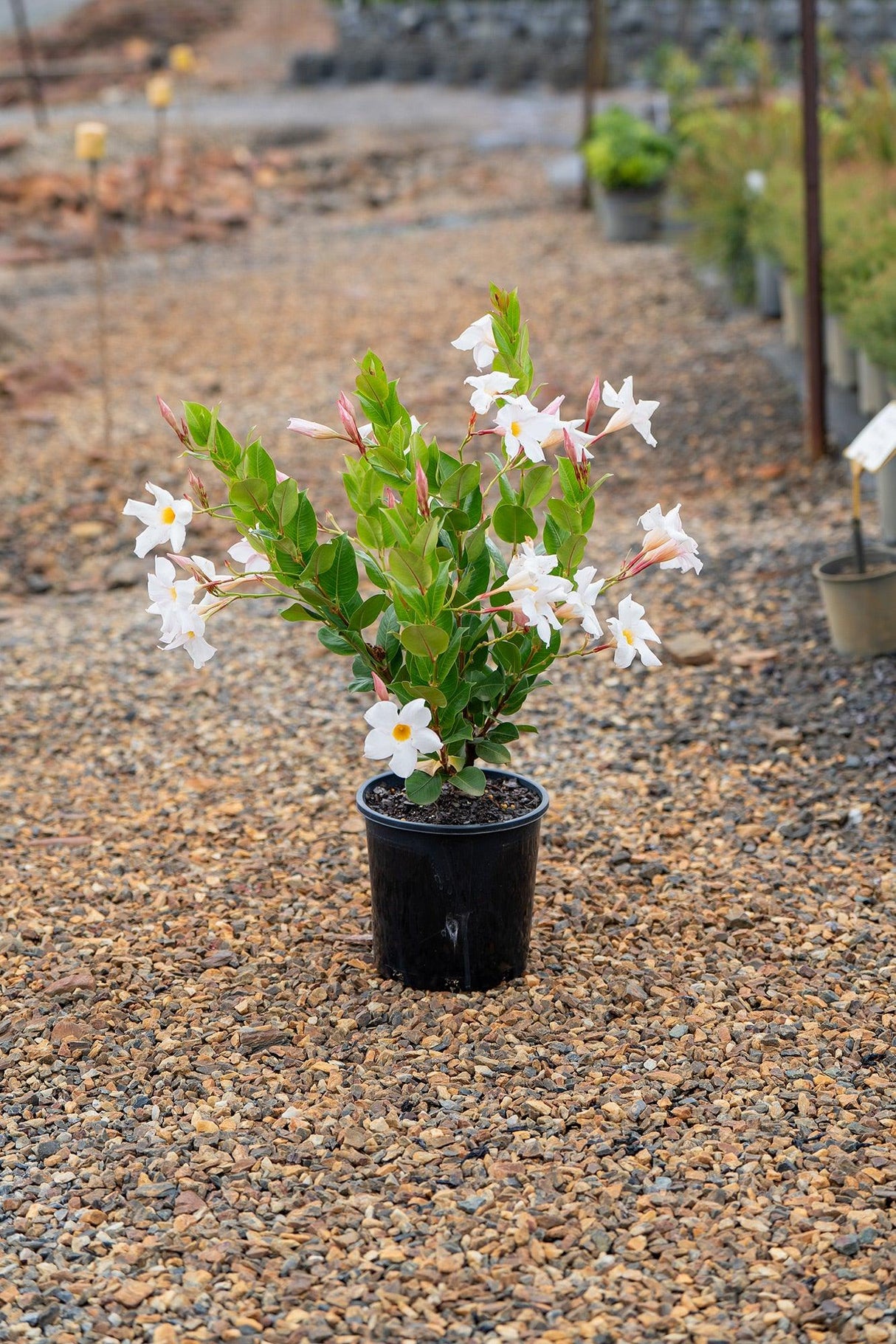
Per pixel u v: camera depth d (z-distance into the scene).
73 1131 2.54
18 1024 2.86
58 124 16.86
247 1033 2.79
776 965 3.07
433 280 10.60
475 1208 2.32
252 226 13.41
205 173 14.86
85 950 3.14
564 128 17.36
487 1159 2.45
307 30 27.02
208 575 2.69
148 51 24.39
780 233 7.77
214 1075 2.69
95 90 21.11
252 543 2.65
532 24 21.09
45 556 6.00
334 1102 2.61
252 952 3.14
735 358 8.12
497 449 6.94
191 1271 2.20
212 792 3.96
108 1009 2.91
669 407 7.48
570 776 4.01
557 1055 2.75
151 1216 2.32
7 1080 2.69
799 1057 2.74
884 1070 2.70
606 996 2.95
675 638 4.82
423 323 9.34
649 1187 2.38
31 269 11.70
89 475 6.79
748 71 15.42
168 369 8.62
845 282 6.57
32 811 3.86
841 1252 2.22
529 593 2.46
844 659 4.54
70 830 3.74
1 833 3.72
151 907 3.34
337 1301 2.13
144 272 11.57
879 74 9.03
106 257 12.16
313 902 3.35
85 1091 2.66
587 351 8.55
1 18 28.64
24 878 3.49
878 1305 2.11
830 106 10.31
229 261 11.88
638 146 11.51
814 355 6.36
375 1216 2.32
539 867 3.49
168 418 2.56
